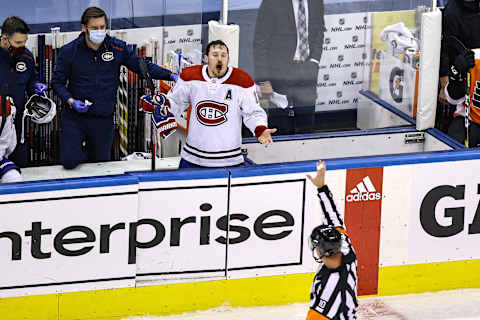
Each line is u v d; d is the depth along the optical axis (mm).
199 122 22609
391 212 23000
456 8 26250
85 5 24875
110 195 20875
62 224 20703
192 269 22062
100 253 21188
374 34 26438
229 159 22859
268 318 22297
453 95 26516
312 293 18500
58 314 21266
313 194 22312
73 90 24000
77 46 23438
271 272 22594
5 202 20125
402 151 27188
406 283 23734
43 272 20875
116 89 24438
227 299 22500
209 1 24891
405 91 27281
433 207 23266
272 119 26344
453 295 23984
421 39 26078
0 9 24062
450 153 23125
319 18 25656
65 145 24453
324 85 26500
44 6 24469
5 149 23531
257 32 25219
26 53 23234
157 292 21953
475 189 23406
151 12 25406
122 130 26156
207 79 22406
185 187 21422
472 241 23859
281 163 22250
